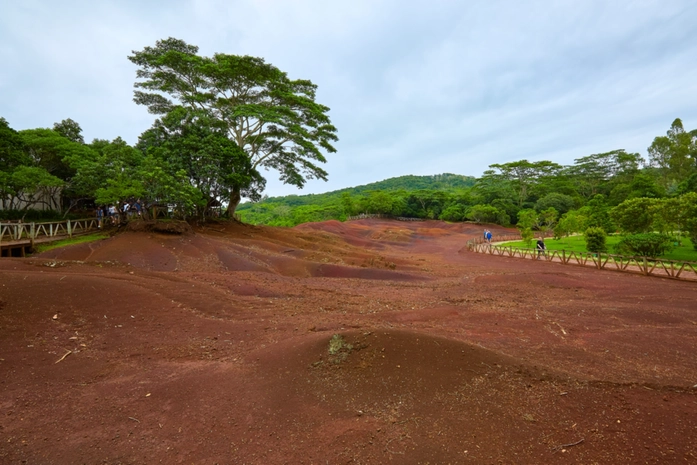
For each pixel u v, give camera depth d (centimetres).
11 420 492
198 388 581
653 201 2266
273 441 449
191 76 2845
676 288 1444
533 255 2530
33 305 845
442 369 571
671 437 428
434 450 414
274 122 2833
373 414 489
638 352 786
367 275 1839
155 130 2616
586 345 831
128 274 1289
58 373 627
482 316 1075
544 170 7762
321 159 3300
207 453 432
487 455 404
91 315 869
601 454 400
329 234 3688
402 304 1227
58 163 2355
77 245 1695
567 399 509
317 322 943
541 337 890
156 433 471
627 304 1222
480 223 6638
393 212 7600
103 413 515
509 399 506
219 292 1217
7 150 1981
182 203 2164
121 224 2172
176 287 1172
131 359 698
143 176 1941
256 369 634
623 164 7669
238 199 3055
